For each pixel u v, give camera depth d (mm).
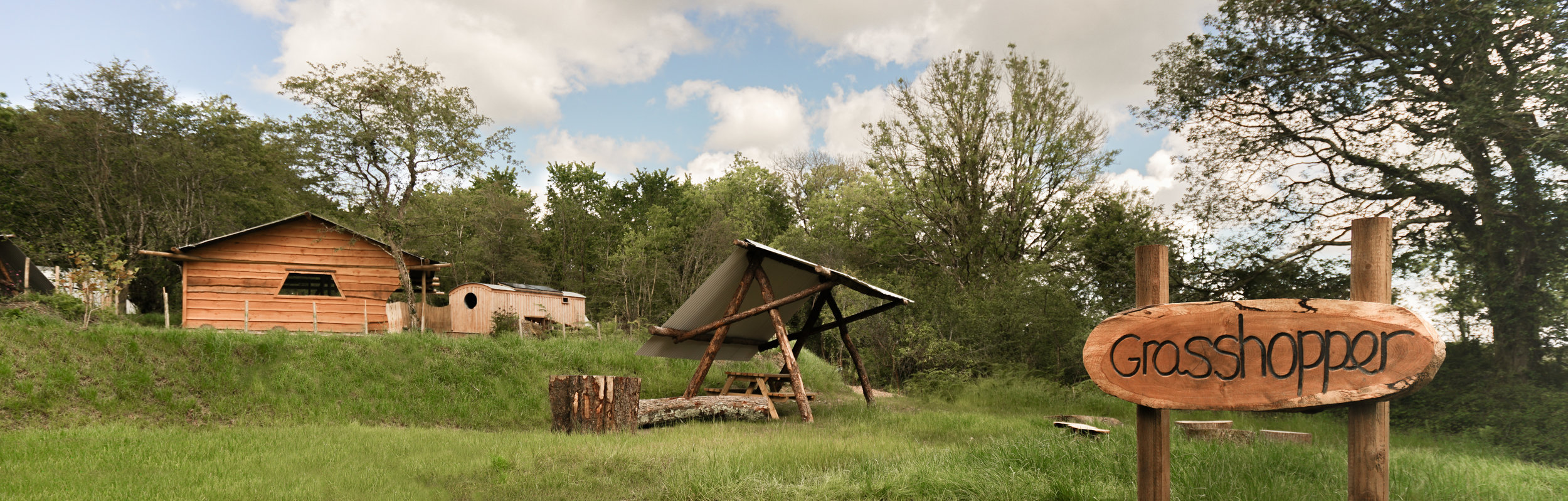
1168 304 4238
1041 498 5371
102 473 6469
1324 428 12000
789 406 15156
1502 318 14977
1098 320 21531
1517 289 14961
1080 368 20438
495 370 14656
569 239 46781
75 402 10578
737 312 13812
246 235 21734
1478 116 14117
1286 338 3822
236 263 21594
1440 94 15273
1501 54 14758
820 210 43281
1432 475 6098
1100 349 4441
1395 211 17156
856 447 7828
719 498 5633
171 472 6555
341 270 22641
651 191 55938
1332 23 16594
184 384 11773
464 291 22766
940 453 7422
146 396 11219
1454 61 15391
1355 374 3604
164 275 30469
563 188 52469
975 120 29438
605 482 6465
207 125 32031
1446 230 16672
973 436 10234
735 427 11141
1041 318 19969
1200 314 4109
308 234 22391
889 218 33656
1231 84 18281
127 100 27516
